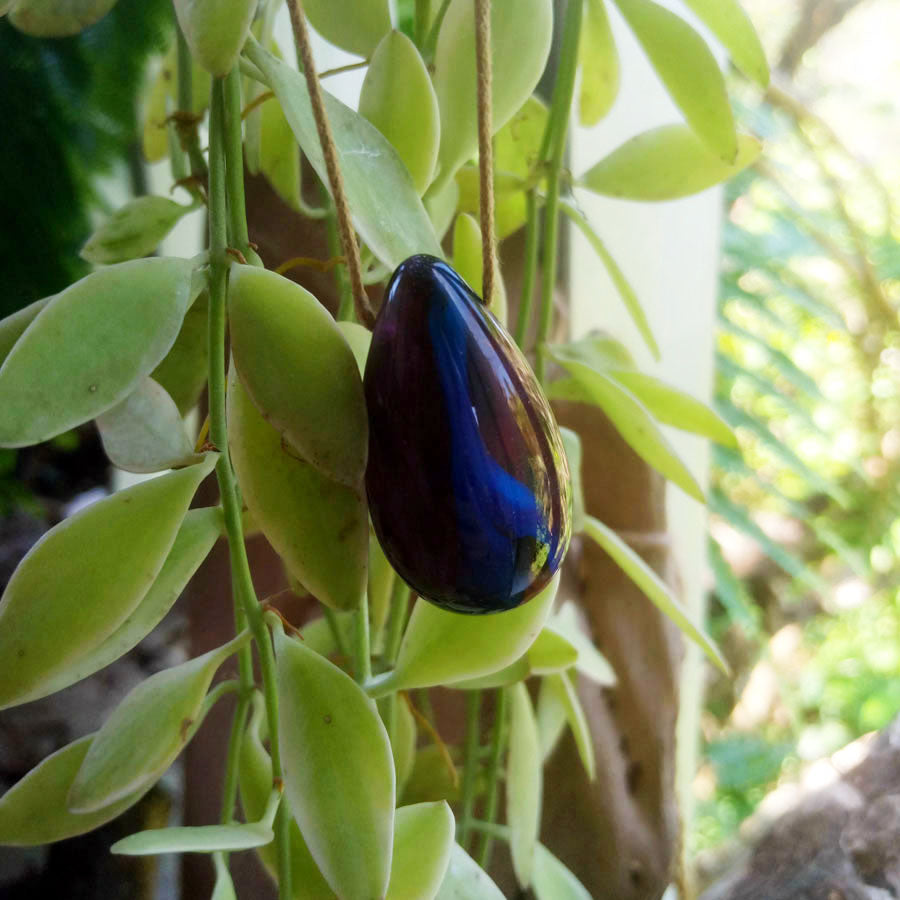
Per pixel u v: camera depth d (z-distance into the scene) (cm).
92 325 12
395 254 14
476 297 13
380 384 13
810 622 80
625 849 24
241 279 13
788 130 56
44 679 12
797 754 74
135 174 27
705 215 32
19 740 29
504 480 12
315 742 13
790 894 29
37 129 23
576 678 24
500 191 20
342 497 13
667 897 31
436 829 14
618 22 29
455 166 17
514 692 20
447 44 17
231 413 13
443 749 19
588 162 29
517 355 13
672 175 20
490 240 14
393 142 15
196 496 24
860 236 55
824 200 61
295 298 13
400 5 32
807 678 80
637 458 26
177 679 14
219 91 13
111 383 12
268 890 23
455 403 12
